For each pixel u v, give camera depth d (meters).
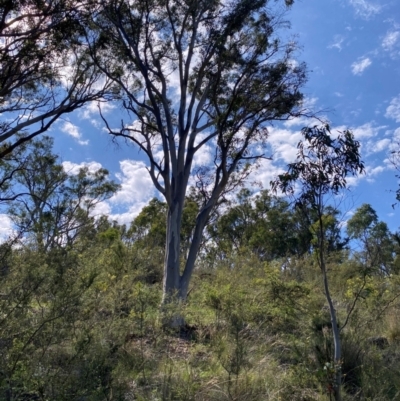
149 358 6.85
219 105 14.41
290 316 9.21
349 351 7.54
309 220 7.03
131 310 7.28
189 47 13.74
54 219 6.75
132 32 13.62
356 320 8.59
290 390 6.48
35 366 5.28
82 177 22.09
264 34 13.90
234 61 13.73
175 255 12.16
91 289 6.28
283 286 9.77
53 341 5.47
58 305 5.46
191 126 13.38
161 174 12.78
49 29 10.12
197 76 14.41
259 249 25.41
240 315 7.95
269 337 8.38
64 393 5.18
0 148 14.46
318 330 7.99
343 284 11.27
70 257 5.76
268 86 13.59
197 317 9.48
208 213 12.81
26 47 10.56
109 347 6.14
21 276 5.40
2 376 5.05
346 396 6.57
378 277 10.87
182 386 6.14
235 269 14.83
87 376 5.41
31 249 5.72
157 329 7.46
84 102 13.89
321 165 6.47
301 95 13.73
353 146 6.44
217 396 6.12
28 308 5.45
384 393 6.80
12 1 9.33
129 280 8.76
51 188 18.05
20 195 8.52
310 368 6.77
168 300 10.06
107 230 15.94
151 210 28.56
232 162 13.48
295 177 6.54
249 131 13.59
